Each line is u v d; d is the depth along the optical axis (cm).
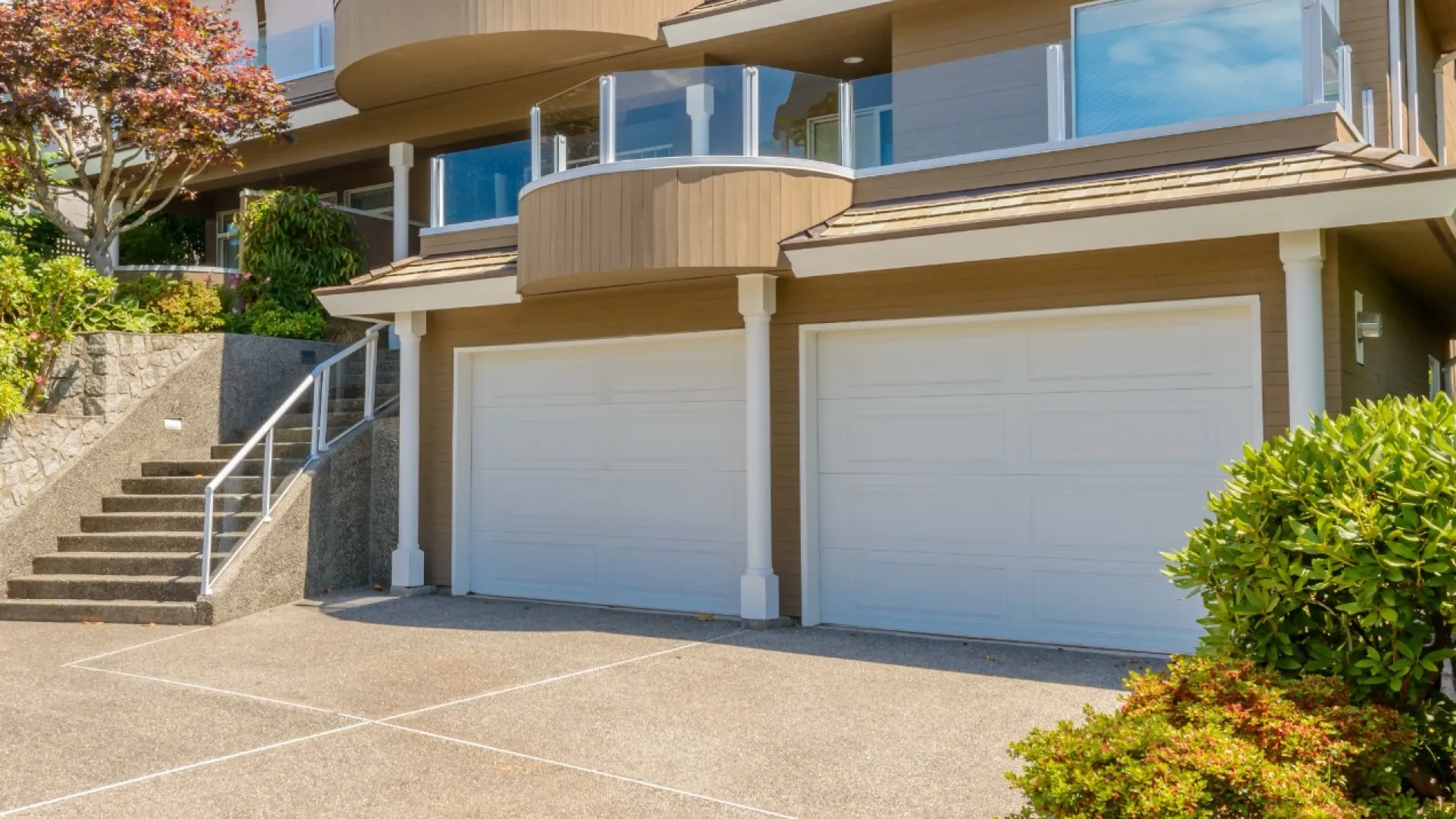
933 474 974
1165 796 331
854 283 1001
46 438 1191
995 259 899
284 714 711
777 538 1033
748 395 1020
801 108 1033
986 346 954
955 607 961
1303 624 411
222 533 1089
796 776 584
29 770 605
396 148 1585
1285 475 411
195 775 594
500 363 1225
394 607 1122
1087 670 820
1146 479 882
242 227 1655
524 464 1203
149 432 1312
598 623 1027
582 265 1005
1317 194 762
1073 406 914
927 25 1202
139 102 1470
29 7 1443
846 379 1019
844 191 1036
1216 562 425
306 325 1564
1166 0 927
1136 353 890
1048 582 920
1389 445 402
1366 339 896
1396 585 377
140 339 1320
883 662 852
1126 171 923
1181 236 816
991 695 745
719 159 980
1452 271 974
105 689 786
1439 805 365
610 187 995
